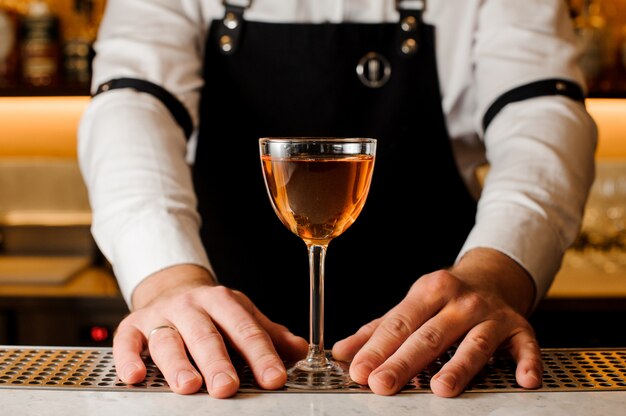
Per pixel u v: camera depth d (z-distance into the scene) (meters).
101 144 1.04
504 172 1.03
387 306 1.26
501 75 1.14
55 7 2.46
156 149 1.02
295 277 1.26
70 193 2.51
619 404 0.70
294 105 1.25
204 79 1.24
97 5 2.37
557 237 0.97
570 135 1.07
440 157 1.26
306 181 0.73
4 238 2.47
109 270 2.32
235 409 0.68
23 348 0.82
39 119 2.58
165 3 1.20
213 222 1.26
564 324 2.05
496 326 0.79
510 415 0.68
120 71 1.12
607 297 2.03
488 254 0.93
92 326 2.09
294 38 1.24
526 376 0.73
